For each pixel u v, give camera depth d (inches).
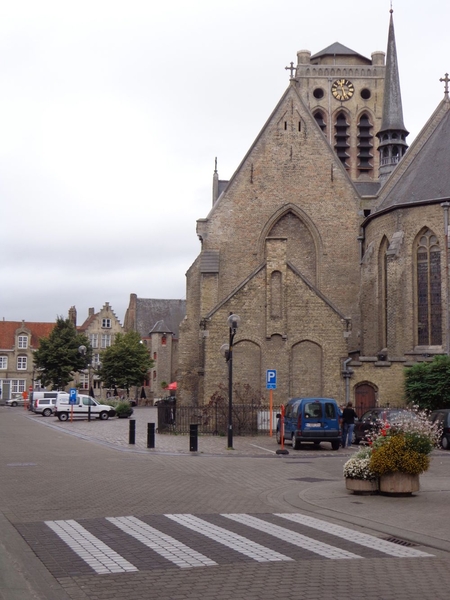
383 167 2586.1
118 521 546.0
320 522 561.0
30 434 1642.5
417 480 701.9
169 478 820.0
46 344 3806.6
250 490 739.4
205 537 488.7
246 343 1653.5
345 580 383.6
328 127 3053.6
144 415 2859.3
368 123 3061.0
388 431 712.4
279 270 1662.2
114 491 709.3
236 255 2058.3
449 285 1722.4
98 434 1636.3
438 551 463.2
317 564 418.9
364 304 1950.1
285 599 346.0
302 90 3073.3
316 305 1654.8
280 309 1654.8
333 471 920.9
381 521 563.2
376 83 3075.8
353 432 1416.1
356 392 1643.7
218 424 1588.3
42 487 735.7
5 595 340.5
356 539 496.4
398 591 363.6
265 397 1633.9
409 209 1813.5
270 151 2094.0
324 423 1254.9
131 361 3986.2
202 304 2001.7
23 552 436.5
